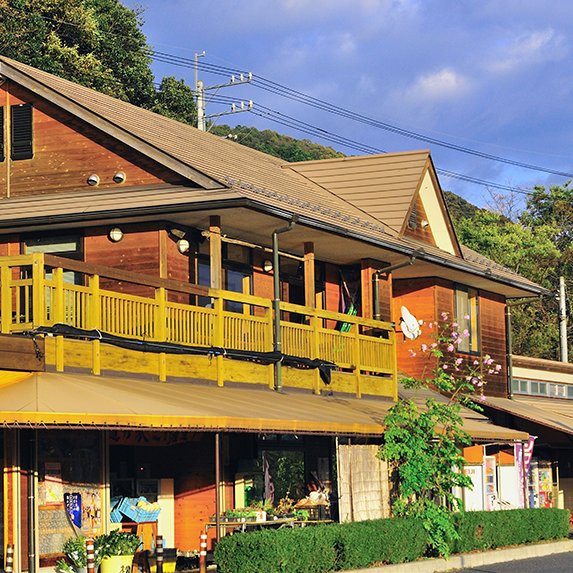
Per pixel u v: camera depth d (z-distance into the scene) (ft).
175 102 197.77
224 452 83.25
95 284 68.80
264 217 85.25
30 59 152.15
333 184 116.16
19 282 65.36
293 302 104.99
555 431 127.75
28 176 91.04
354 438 86.33
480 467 112.27
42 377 63.62
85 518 67.26
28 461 63.46
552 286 231.30
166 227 85.25
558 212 274.16
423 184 115.55
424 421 86.58
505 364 135.54
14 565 61.77
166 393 68.69
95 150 89.30
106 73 171.73
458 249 120.67
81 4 169.78
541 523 101.86
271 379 85.97
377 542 78.07
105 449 69.21
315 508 87.15
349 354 96.37
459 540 89.25
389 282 109.70
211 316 79.66
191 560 79.82
